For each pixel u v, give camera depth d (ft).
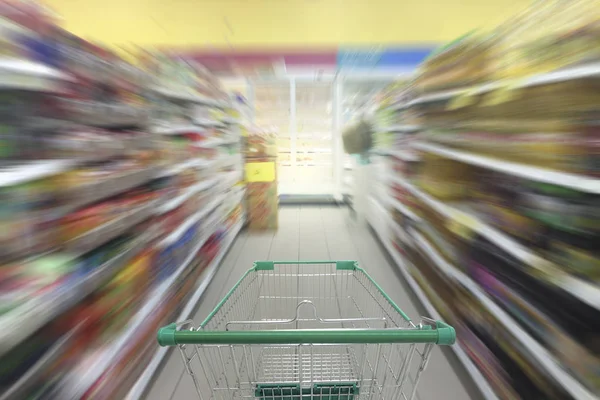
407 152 7.39
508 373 3.35
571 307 2.54
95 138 3.25
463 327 4.46
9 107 2.26
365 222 12.36
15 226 2.26
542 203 2.87
